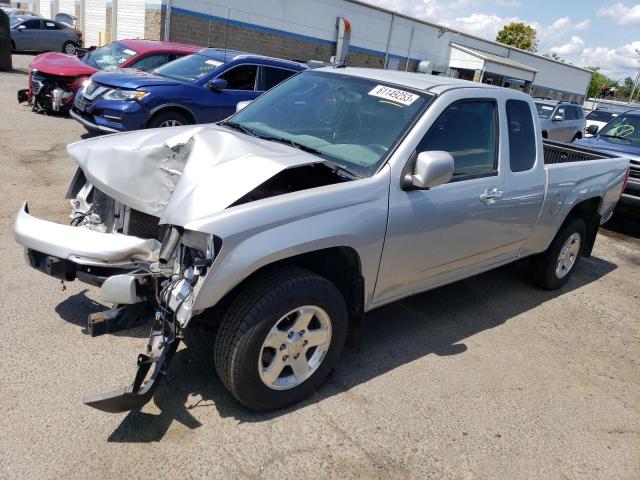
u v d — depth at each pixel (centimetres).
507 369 397
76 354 336
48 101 1053
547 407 359
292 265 308
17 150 780
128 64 1051
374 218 321
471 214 386
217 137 329
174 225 282
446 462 295
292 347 302
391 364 378
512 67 3525
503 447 314
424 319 455
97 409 273
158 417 294
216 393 319
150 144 338
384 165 336
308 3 2495
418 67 3195
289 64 991
